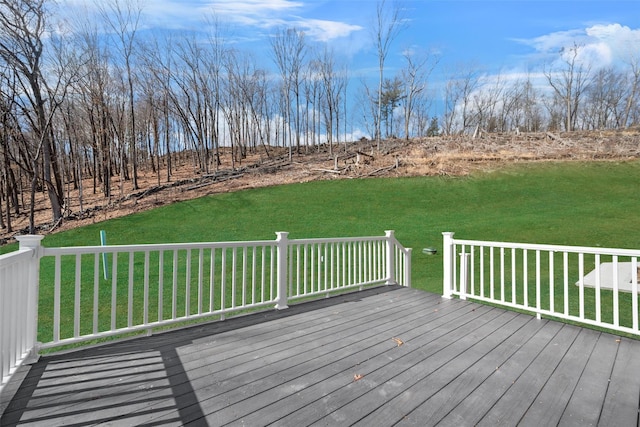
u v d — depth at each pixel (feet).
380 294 17.37
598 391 7.88
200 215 46.85
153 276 25.29
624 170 61.05
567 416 6.89
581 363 9.36
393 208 48.85
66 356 9.56
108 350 10.04
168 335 11.33
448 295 16.52
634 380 8.39
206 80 88.58
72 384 7.99
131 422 6.57
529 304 18.61
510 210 46.26
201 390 7.80
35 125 51.85
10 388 7.76
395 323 12.77
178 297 20.70
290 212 47.62
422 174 63.31
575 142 78.89
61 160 69.97
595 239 32.94
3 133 50.24
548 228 37.19
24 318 8.82
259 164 83.61
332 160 78.59
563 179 58.34
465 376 8.57
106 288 22.39
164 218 45.80
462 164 68.18
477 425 6.57
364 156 76.59
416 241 35.86
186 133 98.27
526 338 11.23
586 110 131.23
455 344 10.71
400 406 7.21
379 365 9.18
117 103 68.49
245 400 7.39
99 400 7.33
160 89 79.36
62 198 56.34
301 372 8.74
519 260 28.50
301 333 11.66
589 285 20.90
